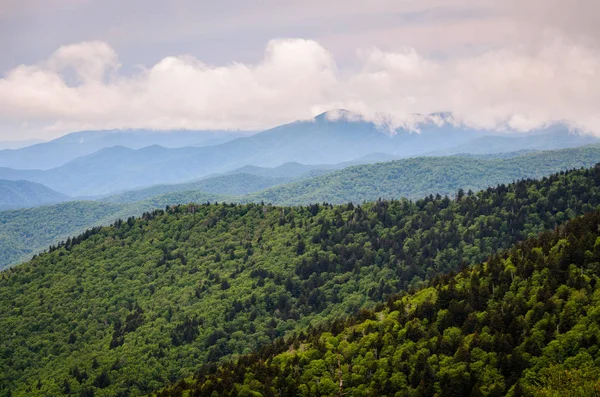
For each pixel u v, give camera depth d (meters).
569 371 186.62
